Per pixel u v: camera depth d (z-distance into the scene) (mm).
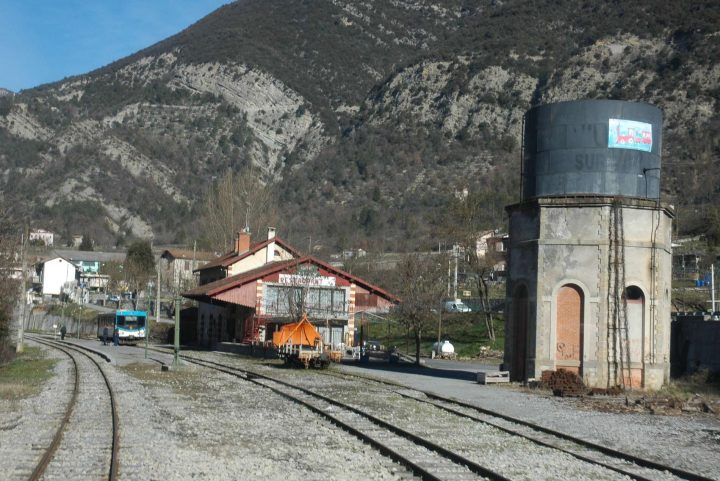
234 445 15484
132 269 112812
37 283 135625
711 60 165750
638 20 193125
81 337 90875
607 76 183500
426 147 197875
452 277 78312
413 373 38188
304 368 40031
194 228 170375
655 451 16188
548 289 31141
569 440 17000
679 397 26875
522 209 32781
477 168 181375
